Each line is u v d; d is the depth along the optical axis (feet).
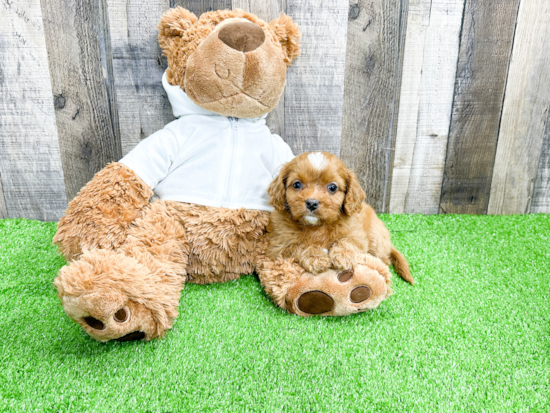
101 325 3.51
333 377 3.52
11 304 4.39
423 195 7.03
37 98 5.87
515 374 3.60
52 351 3.71
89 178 6.31
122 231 4.50
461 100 6.51
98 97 5.96
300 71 6.13
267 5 5.81
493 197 7.13
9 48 5.63
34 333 3.94
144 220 4.55
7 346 3.75
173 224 4.64
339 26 5.98
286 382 3.45
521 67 6.41
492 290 4.95
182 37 4.84
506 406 3.26
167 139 5.01
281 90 4.89
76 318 3.51
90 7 5.58
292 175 4.38
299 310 4.34
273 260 4.70
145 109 6.07
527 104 6.62
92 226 4.42
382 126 6.52
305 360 3.71
